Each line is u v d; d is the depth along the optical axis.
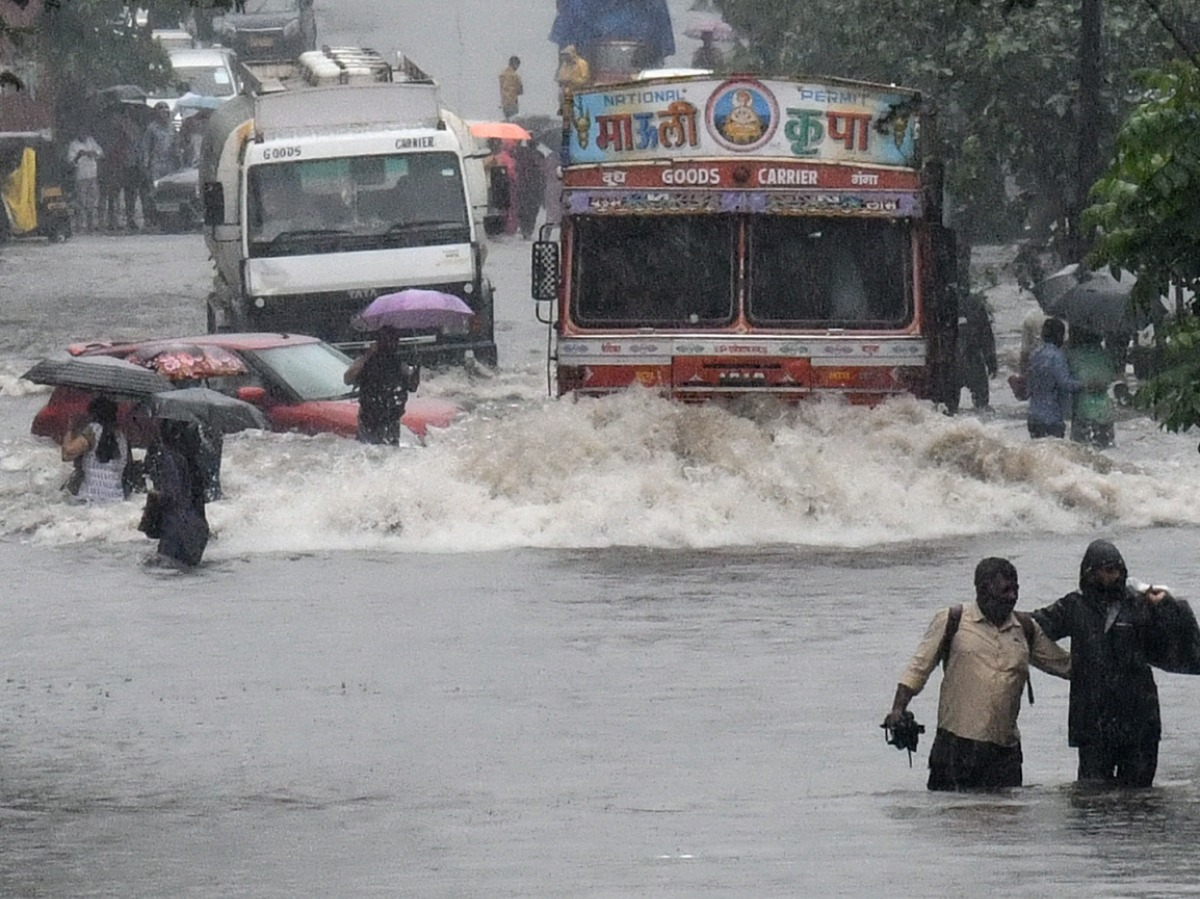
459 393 79.44
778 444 55.03
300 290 81.44
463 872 22.67
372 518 53.28
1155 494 55.50
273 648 40.38
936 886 20.83
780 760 30.92
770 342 55.72
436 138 82.44
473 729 33.53
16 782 30.19
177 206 142.62
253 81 87.38
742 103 55.72
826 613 42.97
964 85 85.44
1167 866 21.84
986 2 83.00
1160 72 29.33
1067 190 85.81
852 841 23.92
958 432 55.53
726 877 21.77
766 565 49.00
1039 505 54.41
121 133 145.75
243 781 30.02
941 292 56.41
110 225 146.38
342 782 29.86
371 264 81.75
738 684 36.69
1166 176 28.45
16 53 133.25
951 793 27.94
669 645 40.09
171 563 49.88
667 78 55.72
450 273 82.12
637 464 54.75
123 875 23.22
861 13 87.81
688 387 55.75
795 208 55.81
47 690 37.09
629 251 56.00
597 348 55.84
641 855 23.42
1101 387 65.62
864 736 32.66
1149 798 27.00
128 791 29.44
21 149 134.88
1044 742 32.56
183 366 62.16
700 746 32.03
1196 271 29.39
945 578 46.66
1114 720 28.00
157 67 148.38
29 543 53.47
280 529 53.25
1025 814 25.75
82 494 56.78
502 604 44.47
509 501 54.09
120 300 107.38
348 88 82.56
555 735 33.00
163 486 49.91
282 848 24.89
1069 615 28.14
